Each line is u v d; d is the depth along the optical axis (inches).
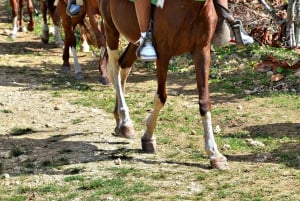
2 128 435.5
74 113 468.4
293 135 395.2
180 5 324.5
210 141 345.1
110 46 402.3
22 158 372.2
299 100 469.7
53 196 314.7
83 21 583.5
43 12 709.9
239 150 373.1
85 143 397.7
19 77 582.9
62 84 559.2
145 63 610.5
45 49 698.2
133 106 478.9
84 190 320.2
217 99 485.4
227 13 333.7
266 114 440.5
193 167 346.9
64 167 355.3
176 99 492.4
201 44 332.5
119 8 369.7
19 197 313.4
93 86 551.8
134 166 351.6
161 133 413.1
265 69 543.2
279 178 325.1
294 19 593.0
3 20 823.1
